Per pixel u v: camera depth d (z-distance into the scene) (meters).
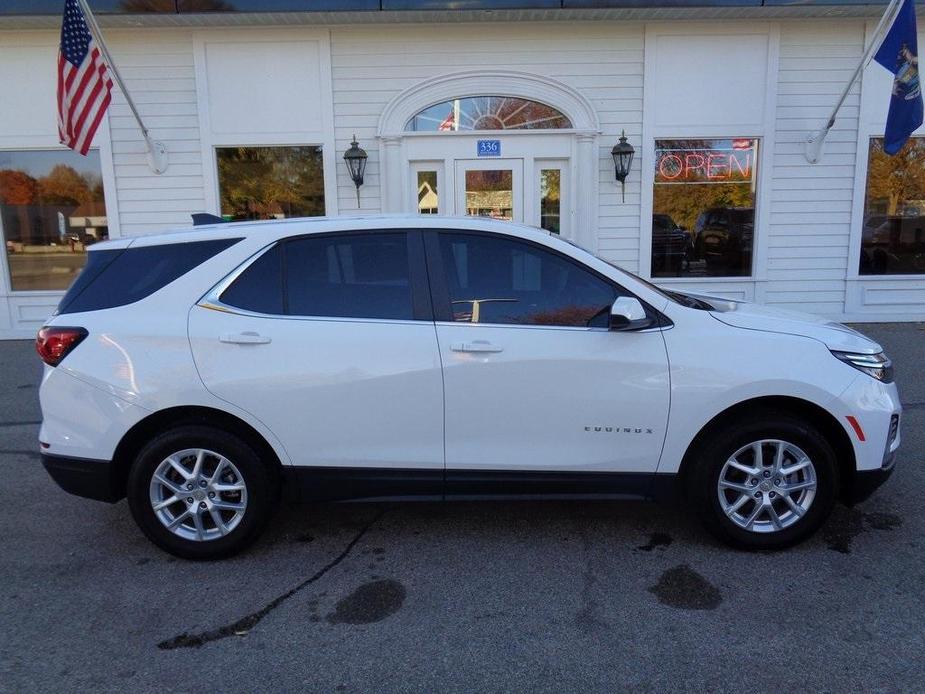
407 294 3.60
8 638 2.99
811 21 9.18
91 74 7.88
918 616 3.06
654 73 9.33
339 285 3.62
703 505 3.62
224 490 3.62
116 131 9.38
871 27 9.18
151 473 3.56
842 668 2.71
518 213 9.60
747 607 3.15
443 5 8.65
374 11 8.64
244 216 9.67
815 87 9.38
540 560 3.64
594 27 9.23
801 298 9.88
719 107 9.40
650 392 3.52
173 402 3.50
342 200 9.60
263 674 2.74
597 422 3.54
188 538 3.62
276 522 4.16
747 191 9.69
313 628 3.05
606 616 3.10
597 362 3.51
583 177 9.46
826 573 3.45
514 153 9.48
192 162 9.48
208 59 9.23
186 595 3.34
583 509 4.31
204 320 3.55
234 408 3.51
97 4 8.52
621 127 9.46
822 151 9.49
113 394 3.52
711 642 2.90
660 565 3.56
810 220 9.67
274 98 9.35
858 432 3.54
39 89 9.30
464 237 3.68
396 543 3.86
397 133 9.37
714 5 8.64
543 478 3.60
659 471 3.60
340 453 3.58
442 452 3.57
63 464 3.58
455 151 9.45
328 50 9.23
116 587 3.41
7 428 6.05
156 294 3.62
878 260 9.88
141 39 9.20
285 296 3.61
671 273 9.84
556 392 3.52
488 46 9.28
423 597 3.29
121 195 9.52
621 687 2.63
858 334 3.87
